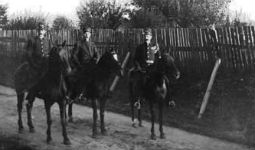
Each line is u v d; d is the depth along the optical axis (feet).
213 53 50.83
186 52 53.47
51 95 34.09
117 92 56.90
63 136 34.83
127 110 49.01
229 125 40.32
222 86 48.34
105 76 37.52
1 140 34.81
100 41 64.18
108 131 39.47
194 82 51.52
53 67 34.40
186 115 44.93
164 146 34.12
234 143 35.22
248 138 35.96
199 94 49.01
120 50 61.62
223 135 37.04
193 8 65.46
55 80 34.19
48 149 33.01
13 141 34.53
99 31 64.44
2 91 64.80
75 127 41.22
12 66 81.35
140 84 38.45
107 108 50.72
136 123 42.86
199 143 35.14
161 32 55.52
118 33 62.08
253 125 39.37
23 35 81.82
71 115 43.32
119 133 38.68
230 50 49.29
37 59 38.34
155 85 36.35
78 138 36.81
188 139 36.47
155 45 39.96
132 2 74.13
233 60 49.29
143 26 65.98
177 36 54.08
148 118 45.11
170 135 37.96
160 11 68.44
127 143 35.04
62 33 72.13
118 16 74.43
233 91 46.93
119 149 33.14
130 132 39.11
